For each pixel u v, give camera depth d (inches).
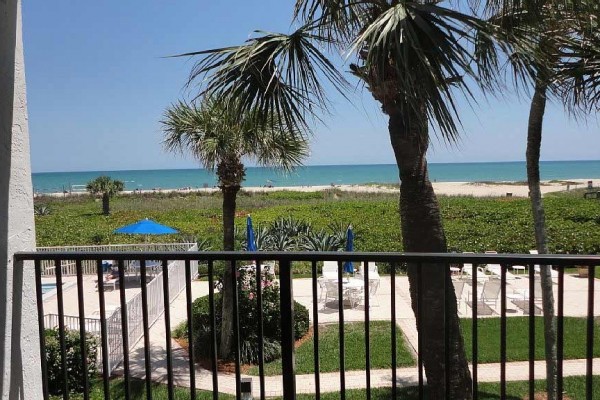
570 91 168.4
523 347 313.3
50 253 86.1
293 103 154.6
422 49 113.5
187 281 86.4
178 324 391.9
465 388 181.9
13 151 83.4
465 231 752.3
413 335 352.2
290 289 83.4
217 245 677.9
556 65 155.6
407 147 177.5
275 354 326.6
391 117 175.6
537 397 243.8
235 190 319.0
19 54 84.6
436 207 184.7
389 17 115.9
